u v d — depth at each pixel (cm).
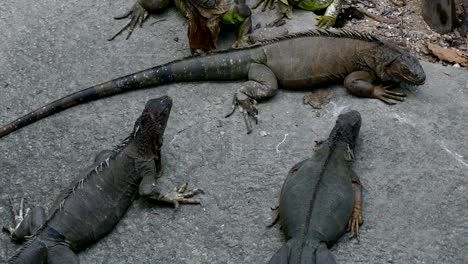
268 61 616
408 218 511
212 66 622
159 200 529
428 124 581
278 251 464
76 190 508
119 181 522
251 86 604
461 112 592
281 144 574
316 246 464
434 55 694
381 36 721
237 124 594
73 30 715
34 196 552
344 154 523
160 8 717
